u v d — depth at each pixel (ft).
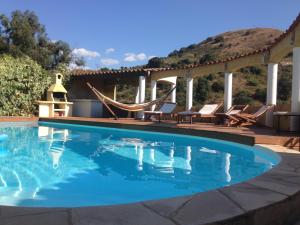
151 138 35.88
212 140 31.86
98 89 69.31
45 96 63.46
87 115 62.90
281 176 13.32
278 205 9.96
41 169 20.65
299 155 19.80
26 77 60.39
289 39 32.37
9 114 58.65
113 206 9.34
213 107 47.57
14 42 83.10
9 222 8.14
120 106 51.75
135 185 16.94
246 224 9.01
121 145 30.60
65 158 24.32
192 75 51.08
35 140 33.68
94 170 20.47
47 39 90.12
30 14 86.79
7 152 26.53
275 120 35.37
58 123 52.60
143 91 55.88
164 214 8.82
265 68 115.55
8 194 15.31
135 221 8.37
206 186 16.69
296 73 30.60
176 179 18.13
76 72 69.36
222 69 46.47
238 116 38.60
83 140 34.09
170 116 54.29
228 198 10.19
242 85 104.83
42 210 8.94
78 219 8.41
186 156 24.93
